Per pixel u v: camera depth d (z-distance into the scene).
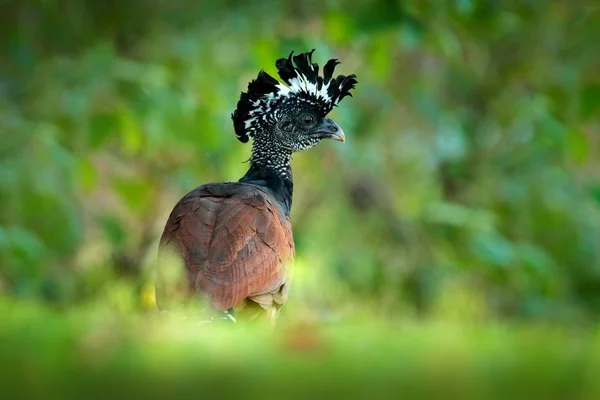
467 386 5.89
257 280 12.96
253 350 6.75
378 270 27.66
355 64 27.73
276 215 13.89
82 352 6.27
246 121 16.47
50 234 22.81
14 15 24.61
